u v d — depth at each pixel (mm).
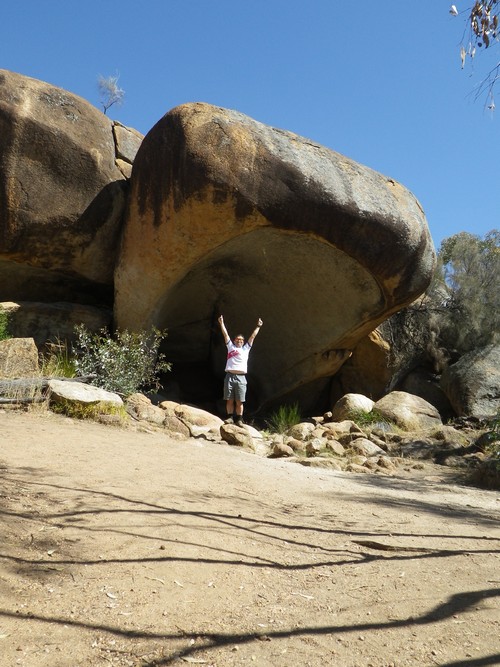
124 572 3285
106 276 12188
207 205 10695
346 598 3369
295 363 14227
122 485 5008
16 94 11359
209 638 2725
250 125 11078
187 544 3838
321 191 11023
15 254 11492
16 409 7902
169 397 13562
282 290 13250
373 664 2658
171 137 10859
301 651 2703
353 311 13000
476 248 17297
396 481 8039
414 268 12156
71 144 11461
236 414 10695
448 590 3605
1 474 4746
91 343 11617
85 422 7988
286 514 5066
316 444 9953
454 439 11617
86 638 2598
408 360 15641
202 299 13680
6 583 2957
